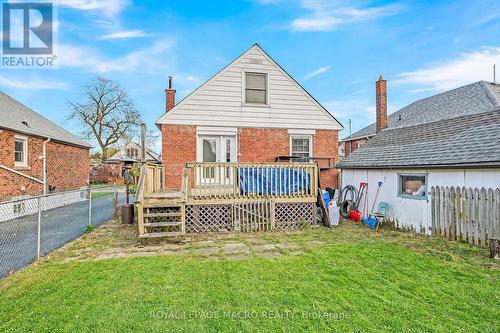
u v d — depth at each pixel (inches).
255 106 465.4
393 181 358.3
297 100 480.7
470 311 133.0
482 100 548.1
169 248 247.9
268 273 181.5
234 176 326.3
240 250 238.8
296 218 347.6
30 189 492.1
